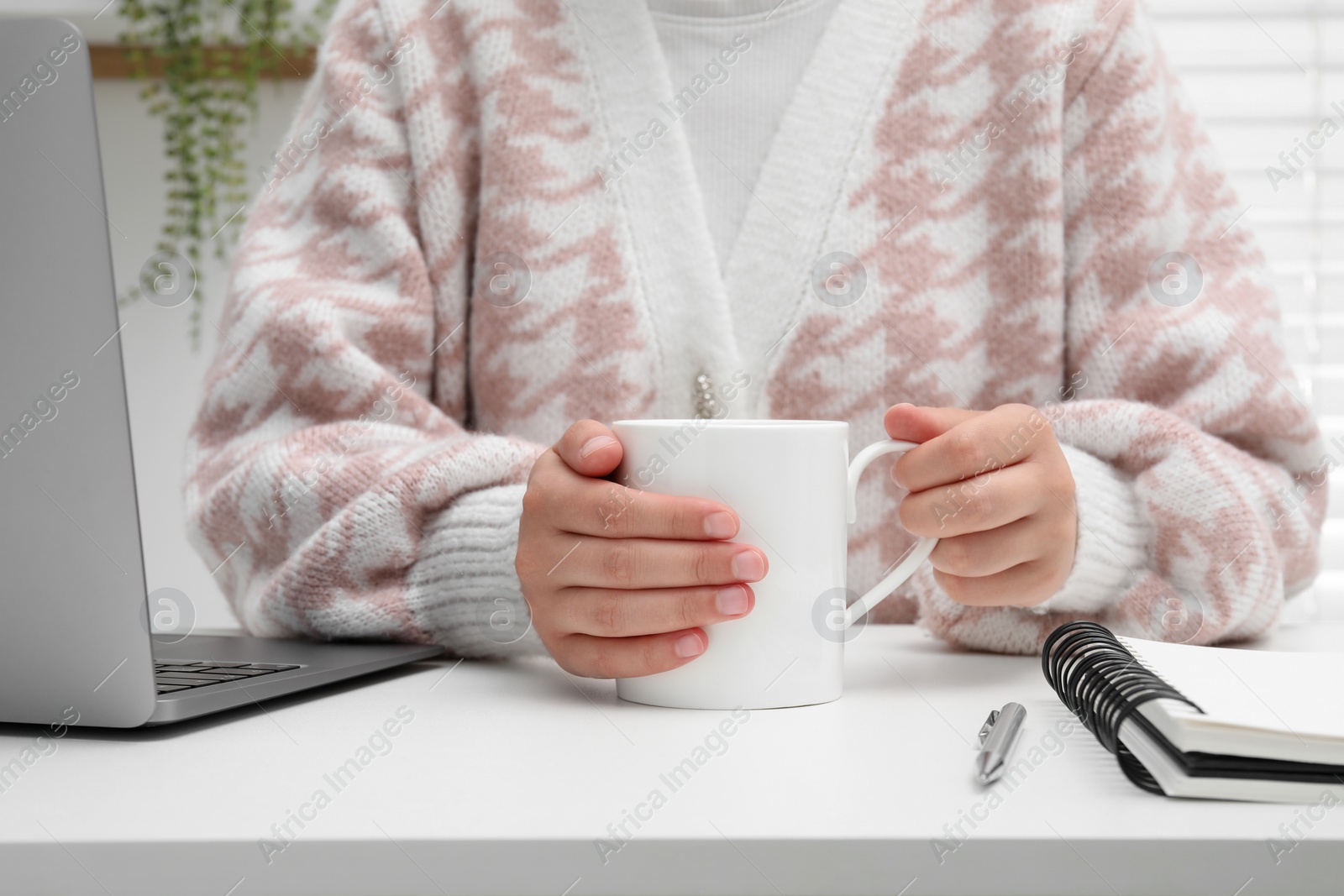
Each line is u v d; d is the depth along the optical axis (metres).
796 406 0.89
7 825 0.34
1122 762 0.40
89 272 0.42
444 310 0.93
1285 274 1.48
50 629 0.45
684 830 0.34
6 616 0.45
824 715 0.50
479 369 0.93
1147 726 0.40
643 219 0.90
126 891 0.33
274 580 0.70
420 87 0.90
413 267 0.88
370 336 0.86
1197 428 0.74
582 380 0.90
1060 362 0.88
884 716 0.50
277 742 0.45
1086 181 0.87
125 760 0.43
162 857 0.33
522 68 0.91
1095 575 0.63
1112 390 0.83
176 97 1.71
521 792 0.38
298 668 0.56
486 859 0.33
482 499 0.67
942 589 0.66
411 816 0.35
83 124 0.41
